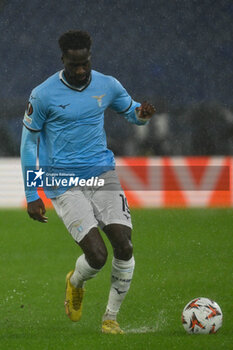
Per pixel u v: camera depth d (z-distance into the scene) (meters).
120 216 17.47
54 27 53.72
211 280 25.80
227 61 52.50
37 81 52.34
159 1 54.19
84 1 54.22
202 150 48.22
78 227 17.28
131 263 17.53
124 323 19.83
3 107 47.97
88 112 17.48
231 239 34.22
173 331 18.11
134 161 44.97
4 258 30.77
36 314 21.36
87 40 16.62
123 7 54.09
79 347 15.97
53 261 30.12
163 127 48.28
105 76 17.88
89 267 17.28
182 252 31.38
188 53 52.66
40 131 17.77
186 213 42.19
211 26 53.69
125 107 18.56
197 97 51.91
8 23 53.66
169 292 24.03
